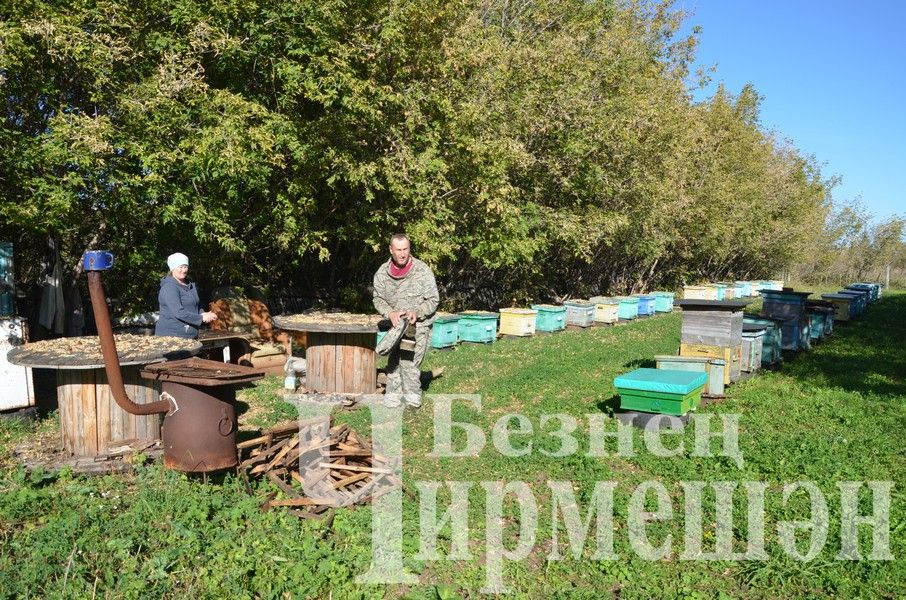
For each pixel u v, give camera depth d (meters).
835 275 55.34
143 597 4.02
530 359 12.95
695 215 29.80
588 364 12.32
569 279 28.53
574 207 21.98
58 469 6.12
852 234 55.03
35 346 6.61
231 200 12.20
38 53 9.63
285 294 17.69
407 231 14.99
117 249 11.99
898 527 5.33
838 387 10.63
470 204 16.92
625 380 7.90
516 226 18.14
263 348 10.89
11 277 7.87
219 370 5.38
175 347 6.58
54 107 10.09
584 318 19.16
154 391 6.62
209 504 5.27
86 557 4.47
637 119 21.09
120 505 5.39
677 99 27.61
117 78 10.61
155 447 6.41
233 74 12.38
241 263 14.73
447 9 14.42
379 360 12.39
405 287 8.55
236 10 11.50
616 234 23.92
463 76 16.02
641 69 25.09
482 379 10.79
